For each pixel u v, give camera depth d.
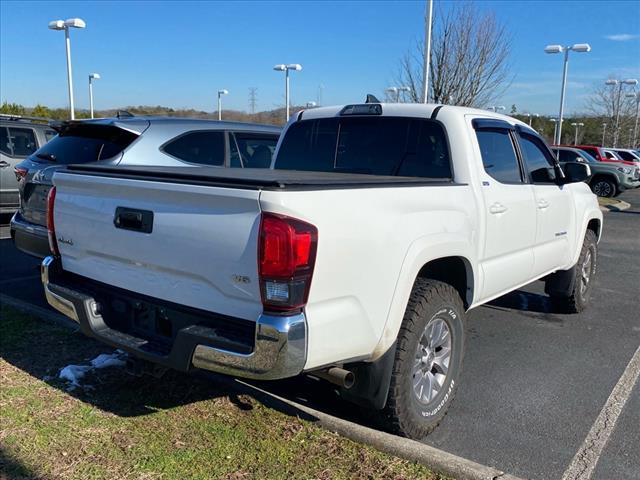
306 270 2.65
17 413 3.57
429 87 17.05
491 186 4.23
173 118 6.54
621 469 3.29
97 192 3.40
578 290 6.17
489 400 4.17
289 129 5.04
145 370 3.49
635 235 13.29
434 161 4.20
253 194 2.63
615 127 48.06
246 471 3.04
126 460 3.11
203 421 3.55
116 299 3.44
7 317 5.34
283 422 3.55
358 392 3.28
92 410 3.65
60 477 2.94
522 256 4.77
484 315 6.31
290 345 2.63
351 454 3.23
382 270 3.06
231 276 2.77
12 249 9.23
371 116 4.56
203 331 2.86
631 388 4.42
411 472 3.08
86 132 6.23
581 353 5.17
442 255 3.54
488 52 17.05
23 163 6.32
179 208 2.94
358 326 2.97
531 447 3.52
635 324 6.09
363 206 2.95
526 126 5.16
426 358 3.56
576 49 25.28
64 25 23.52
